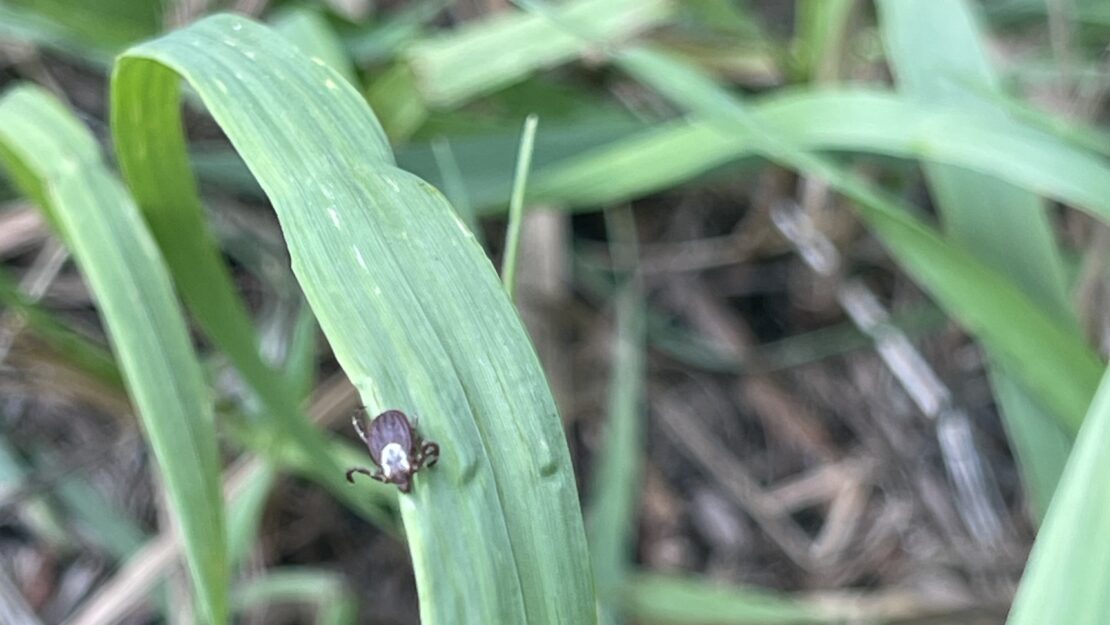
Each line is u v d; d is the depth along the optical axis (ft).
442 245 0.19
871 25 0.51
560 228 0.54
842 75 0.47
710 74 0.52
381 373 0.18
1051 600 0.19
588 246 0.56
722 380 0.54
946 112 0.34
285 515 0.48
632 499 0.47
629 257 0.56
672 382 0.54
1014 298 0.33
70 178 0.30
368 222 0.19
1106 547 0.19
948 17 0.39
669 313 0.56
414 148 0.46
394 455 0.17
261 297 0.52
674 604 0.41
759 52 0.51
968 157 0.33
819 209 0.50
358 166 0.20
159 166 0.29
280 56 0.22
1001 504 0.50
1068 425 0.35
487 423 0.18
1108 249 0.44
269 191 0.20
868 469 0.52
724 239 0.57
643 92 0.56
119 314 0.28
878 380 0.54
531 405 0.18
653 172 0.41
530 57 0.45
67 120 0.31
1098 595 0.19
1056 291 0.36
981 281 0.34
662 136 0.40
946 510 0.50
